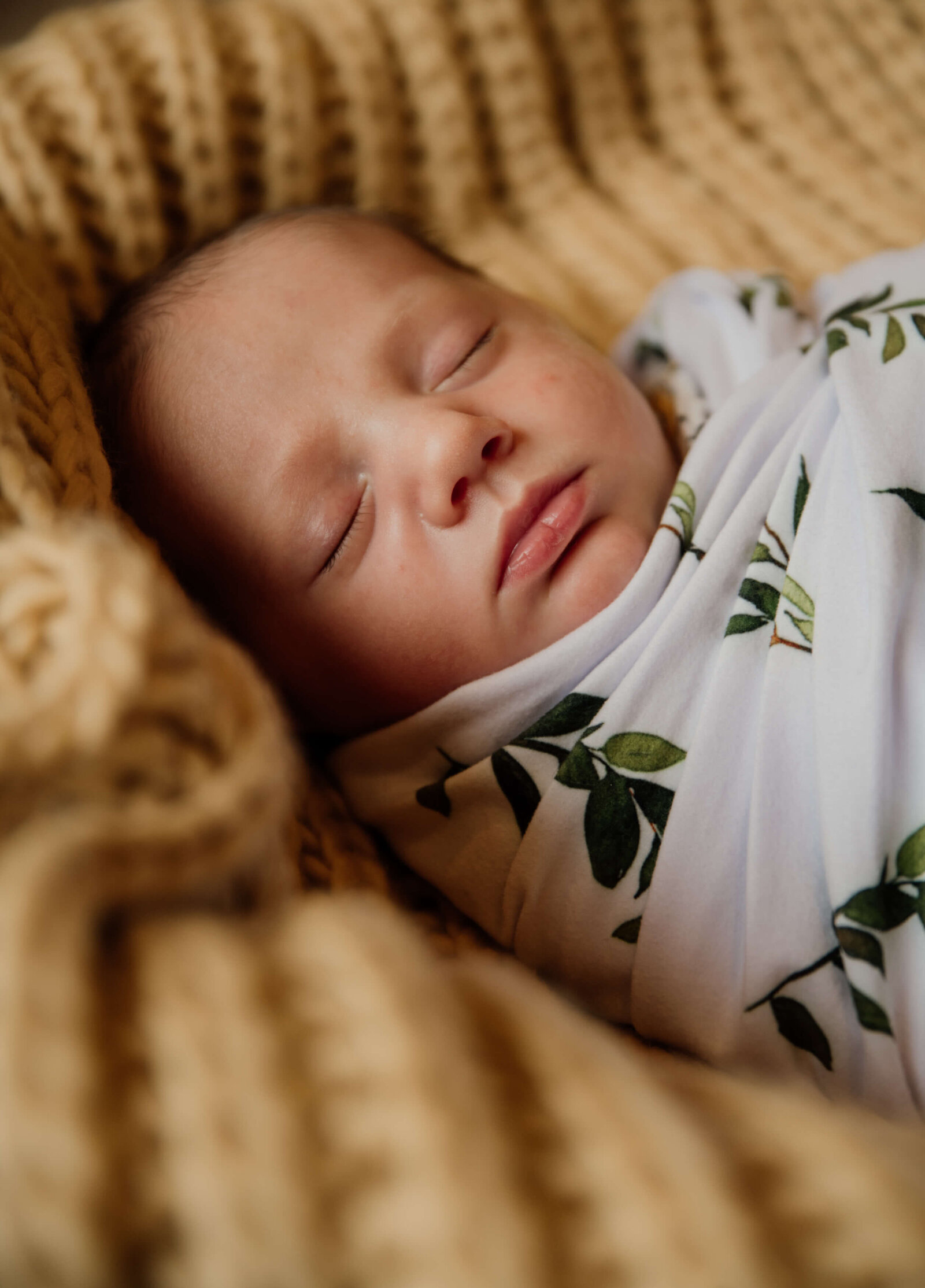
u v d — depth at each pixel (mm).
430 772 688
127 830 311
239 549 700
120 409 734
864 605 548
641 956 581
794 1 1061
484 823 645
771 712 561
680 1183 265
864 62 1054
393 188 1018
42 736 317
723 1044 564
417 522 660
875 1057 507
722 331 804
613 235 1028
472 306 729
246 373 697
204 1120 267
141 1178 267
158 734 336
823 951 535
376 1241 256
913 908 505
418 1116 265
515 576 644
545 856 608
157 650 339
